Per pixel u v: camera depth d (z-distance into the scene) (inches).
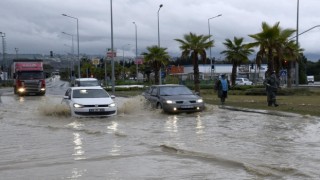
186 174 292.4
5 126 604.7
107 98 735.7
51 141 452.8
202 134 494.0
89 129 550.3
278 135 474.9
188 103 758.5
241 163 321.7
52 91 2116.1
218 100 1117.1
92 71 3937.0
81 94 749.3
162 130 536.4
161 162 332.8
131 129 550.0
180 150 379.9
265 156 351.6
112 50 1648.6
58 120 671.8
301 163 322.0
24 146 422.3
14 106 1013.8
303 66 3870.6
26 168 319.6
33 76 1620.3
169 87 825.5
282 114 691.4
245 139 449.4
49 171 307.6
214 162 329.7
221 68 3841.0
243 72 3823.8
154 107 810.8
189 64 4279.0
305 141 430.3
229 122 618.2
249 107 848.3
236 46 2085.4
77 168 315.9
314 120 614.5
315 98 1206.9
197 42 1617.9
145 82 2965.1
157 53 2129.7
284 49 1643.7
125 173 298.2
